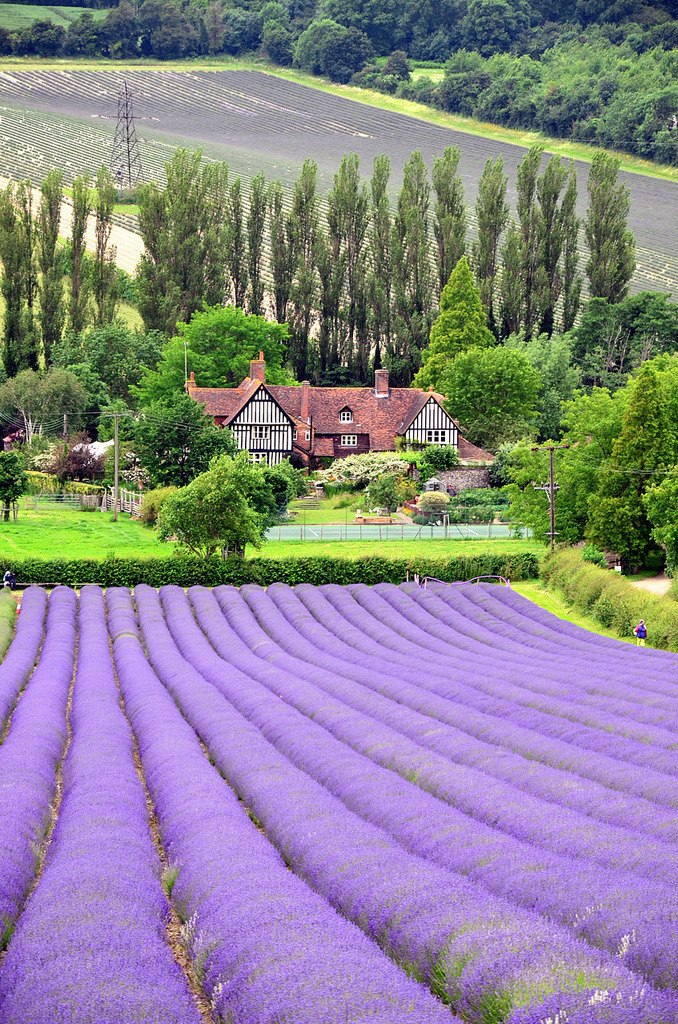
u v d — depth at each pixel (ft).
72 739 351.05
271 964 176.45
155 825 280.31
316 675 425.28
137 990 170.30
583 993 159.84
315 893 212.43
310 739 323.98
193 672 433.89
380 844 232.94
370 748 317.22
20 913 218.18
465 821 247.29
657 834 242.78
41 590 625.41
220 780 286.87
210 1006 183.21
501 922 184.96
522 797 265.54
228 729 341.00
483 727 342.23
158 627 536.42
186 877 220.84
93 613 569.23
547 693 399.24
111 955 181.06
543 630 548.31
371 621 554.87
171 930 214.90
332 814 255.91
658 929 180.14
